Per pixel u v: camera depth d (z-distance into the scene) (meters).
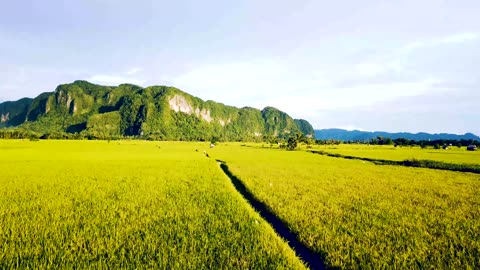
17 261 8.11
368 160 51.16
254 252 9.26
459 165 39.00
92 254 8.88
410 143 128.12
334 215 13.70
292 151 78.56
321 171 32.16
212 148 91.69
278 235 11.40
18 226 11.43
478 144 125.06
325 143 137.88
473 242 10.24
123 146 95.19
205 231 11.20
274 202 16.17
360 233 11.18
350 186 22.31
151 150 74.81
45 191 18.98
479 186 23.14
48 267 7.81
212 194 18.31
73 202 15.87
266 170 32.44
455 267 8.43
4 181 23.06
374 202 16.72
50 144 95.44
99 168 32.66
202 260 8.58
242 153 66.62
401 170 34.50
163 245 9.66
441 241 10.45
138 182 23.03
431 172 32.94
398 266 8.43
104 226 11.62
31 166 34.16
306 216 13.37
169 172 29.69
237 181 25.84
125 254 8.99
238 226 11.84
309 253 9.83
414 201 17.22
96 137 166.62
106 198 16.97
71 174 27.50
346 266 8.47
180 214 13.55
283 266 8.33
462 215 14.15
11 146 80.44
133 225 11.78
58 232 10.79
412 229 11.82
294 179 25.58
